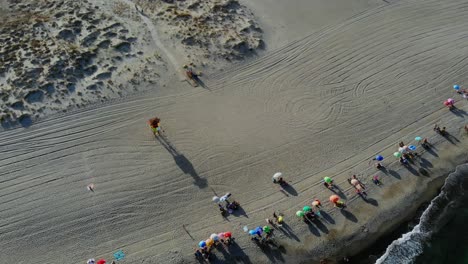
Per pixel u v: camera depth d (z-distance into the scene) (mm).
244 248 37375
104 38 53969
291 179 42375
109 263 35938
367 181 42562
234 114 47938
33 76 49125
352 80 52344
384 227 39594
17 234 37469
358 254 37719
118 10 58281
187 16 58125
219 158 43781
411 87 51844
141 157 43531
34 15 56781
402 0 64188
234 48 54688
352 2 63375
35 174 41781
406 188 42406
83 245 37156
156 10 58875
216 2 60562
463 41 57875
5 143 43906
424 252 38031
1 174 41531
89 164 42812
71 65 50469
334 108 49125
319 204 39500
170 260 36375
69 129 45469
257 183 41938
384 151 45188
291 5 62250
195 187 41375
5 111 45938
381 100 50250
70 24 55312
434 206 41219
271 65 53656
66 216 38875
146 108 47938
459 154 45375
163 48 54094
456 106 49906
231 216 39375
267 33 57688
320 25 59375
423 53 56062
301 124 47312
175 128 46188
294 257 37219
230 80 51531
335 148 45250
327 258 37344
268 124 47156
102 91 48781
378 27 59469
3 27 54812
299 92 50688
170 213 39500
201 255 36688
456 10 62719
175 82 50656
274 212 39750
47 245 37031
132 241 37500
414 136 46750
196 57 53281
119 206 39750
